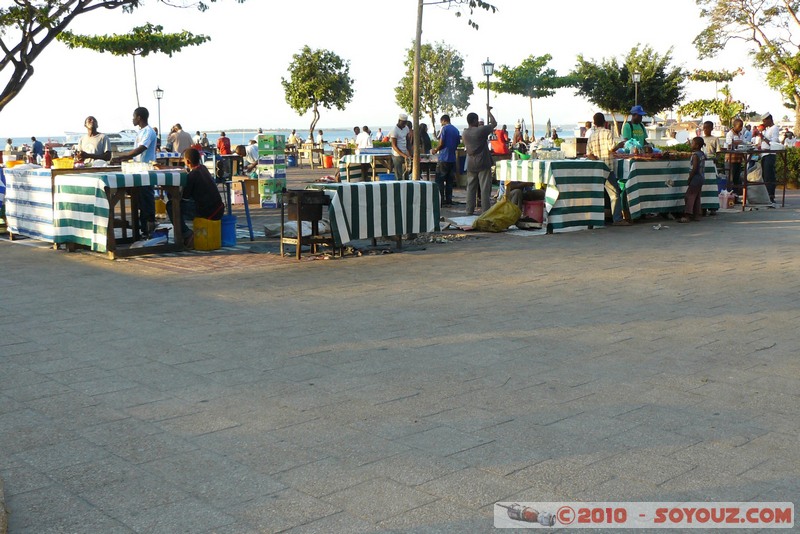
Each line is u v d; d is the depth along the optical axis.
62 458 3.87
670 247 10.84
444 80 51.78
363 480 3.58
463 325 6.53
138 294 7.91
